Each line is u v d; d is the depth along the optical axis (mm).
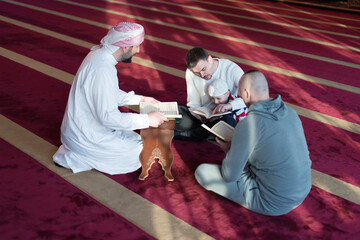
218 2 10680
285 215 2727
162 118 2826
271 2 11234
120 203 2781
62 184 2924
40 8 8688
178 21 8195
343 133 3918
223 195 2750
